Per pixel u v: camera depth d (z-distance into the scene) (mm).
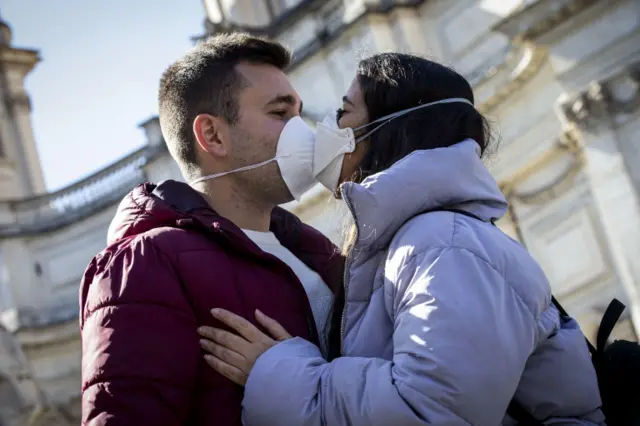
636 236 13773
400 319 2852
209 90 3586
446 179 3070
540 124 15969
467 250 2881
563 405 2998
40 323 24500
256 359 3002
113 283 3076
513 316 2828
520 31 14547
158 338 2982
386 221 3035
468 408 2697
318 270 3824
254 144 3547
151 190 3646
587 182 15461
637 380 3158
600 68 13969
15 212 25688
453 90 3381
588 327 15711
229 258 3264
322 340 3369
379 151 3344
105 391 2904
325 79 19953
